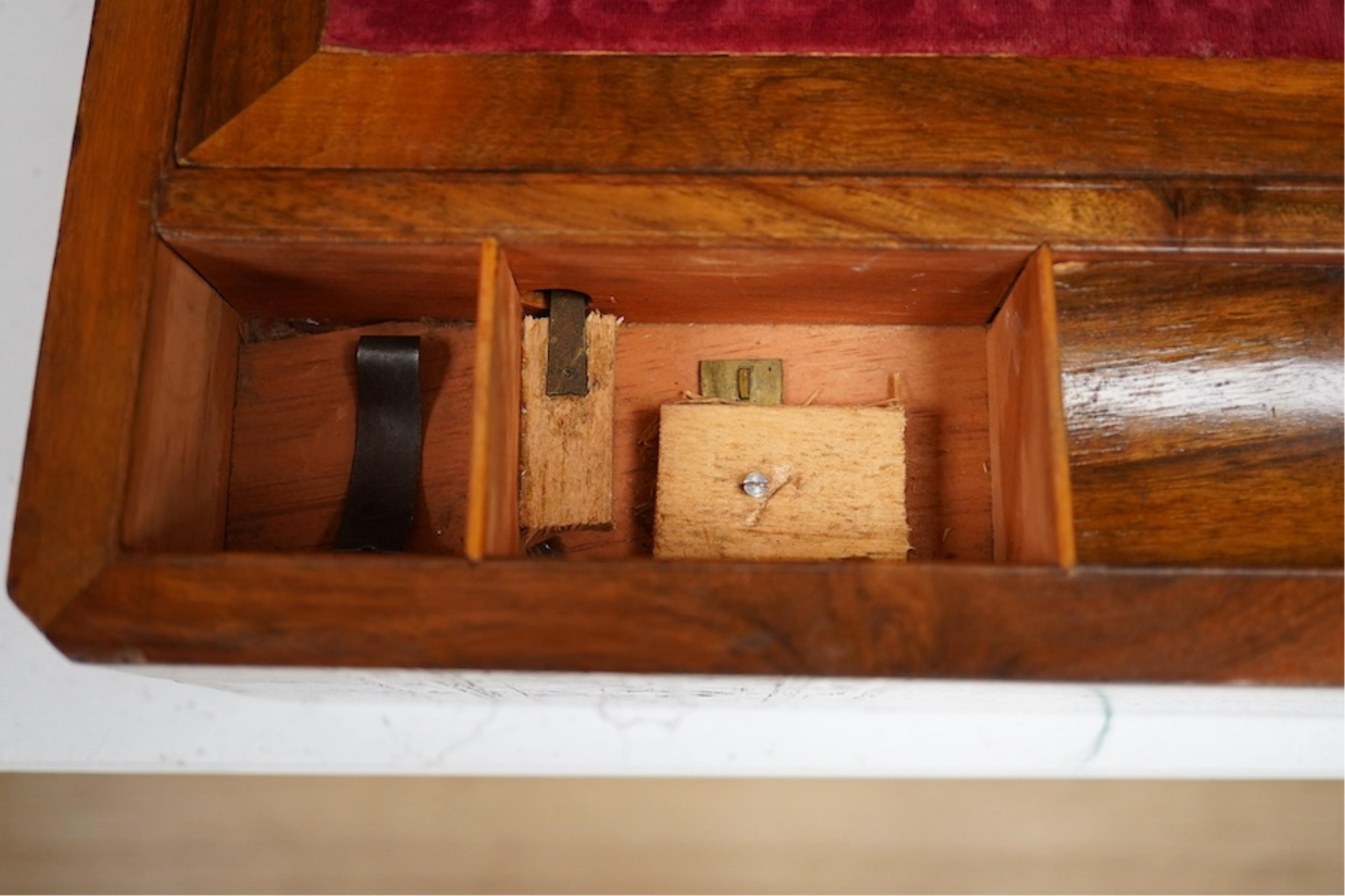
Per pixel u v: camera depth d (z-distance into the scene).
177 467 0.77
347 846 1.03
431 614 0.68
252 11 0.78
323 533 0.86
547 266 0.78
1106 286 0.75
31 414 0.70
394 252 0.75
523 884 1.02
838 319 0.88
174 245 0.74
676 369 0.89
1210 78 0.78
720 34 0.79
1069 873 1.03
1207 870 1.03
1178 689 0.73
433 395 0.88
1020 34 0.79
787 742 1.06
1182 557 0.71
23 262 1.05
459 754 1.06
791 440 0.83
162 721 1.04
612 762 1.06
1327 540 0.72
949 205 0.75
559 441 0.84
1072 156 0.76
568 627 0.68
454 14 0.79
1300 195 0.75
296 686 0.90
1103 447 0.73
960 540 0.86
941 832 1.04
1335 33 0.79
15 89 1.07
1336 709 0.99
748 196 0.75
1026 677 0.68
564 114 0.77
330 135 0.76
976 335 0.89
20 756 1.03
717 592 0.68
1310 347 0.75
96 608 0.68
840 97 0.78
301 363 0.88
